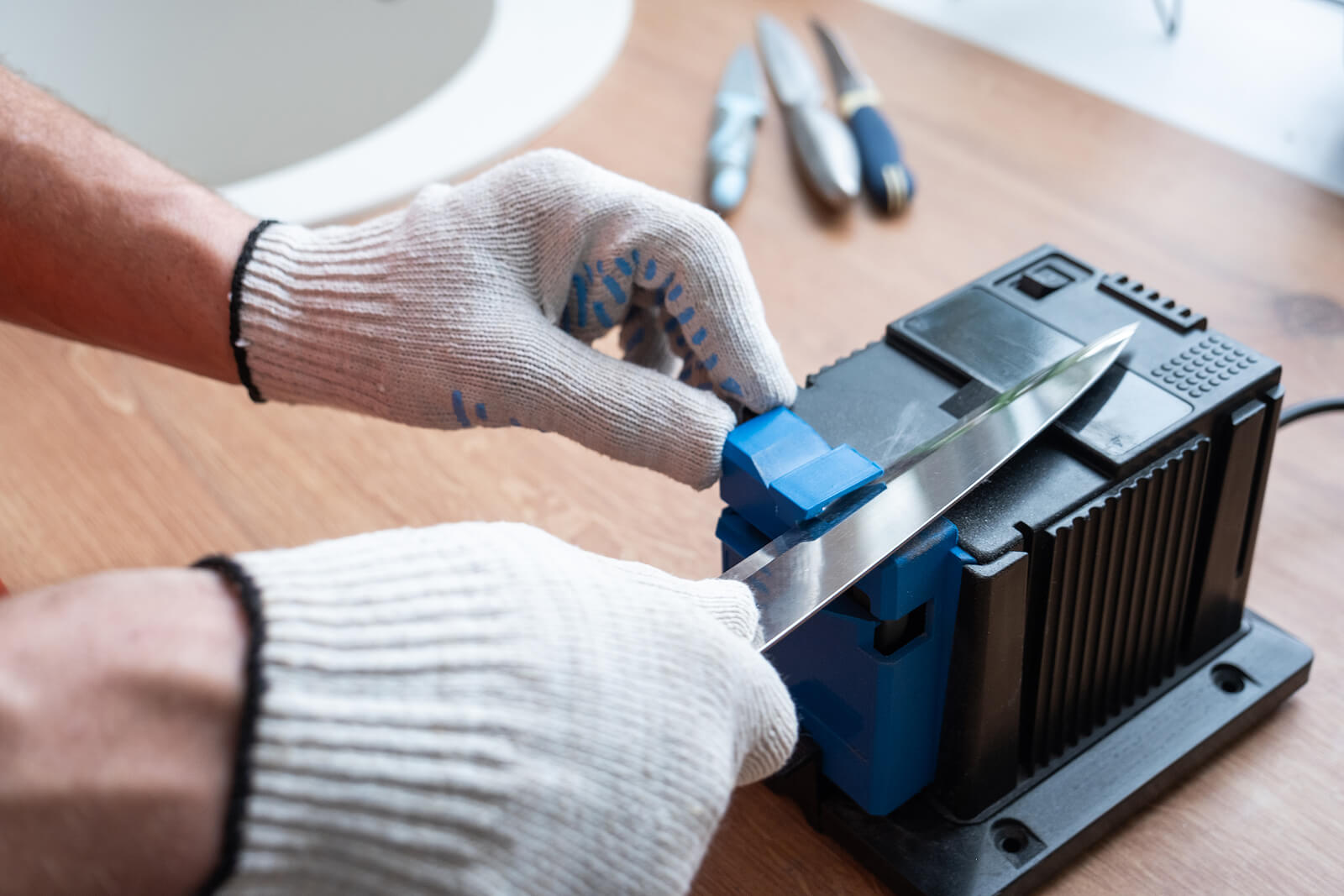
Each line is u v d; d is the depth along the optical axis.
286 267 0.59
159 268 0.60
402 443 0.74
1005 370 0.56
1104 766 0.57
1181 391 0.55
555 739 0.35
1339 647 0.62
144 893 0.31
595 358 0.56
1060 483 0.52
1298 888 0.52
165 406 0.77
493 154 0.90
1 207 0.61
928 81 1.00
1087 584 0.52
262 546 0.68
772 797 0.59
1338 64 0.98
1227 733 0.58
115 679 0.30
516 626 0.36
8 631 0.31
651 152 0.93
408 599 0.35
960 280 0.81
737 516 0.55
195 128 1.18
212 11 1.15
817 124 0.90
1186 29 1.04
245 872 0.31
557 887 0.34
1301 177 0.88
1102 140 0.93
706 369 0.57
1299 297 0.78
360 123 1.16
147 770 0.30
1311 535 0.67
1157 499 0.53
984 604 0.48
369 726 0.32
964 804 0.55
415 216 0.58
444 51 1.11
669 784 0.37
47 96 0.65
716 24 1.07
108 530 0.69
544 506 0.70
